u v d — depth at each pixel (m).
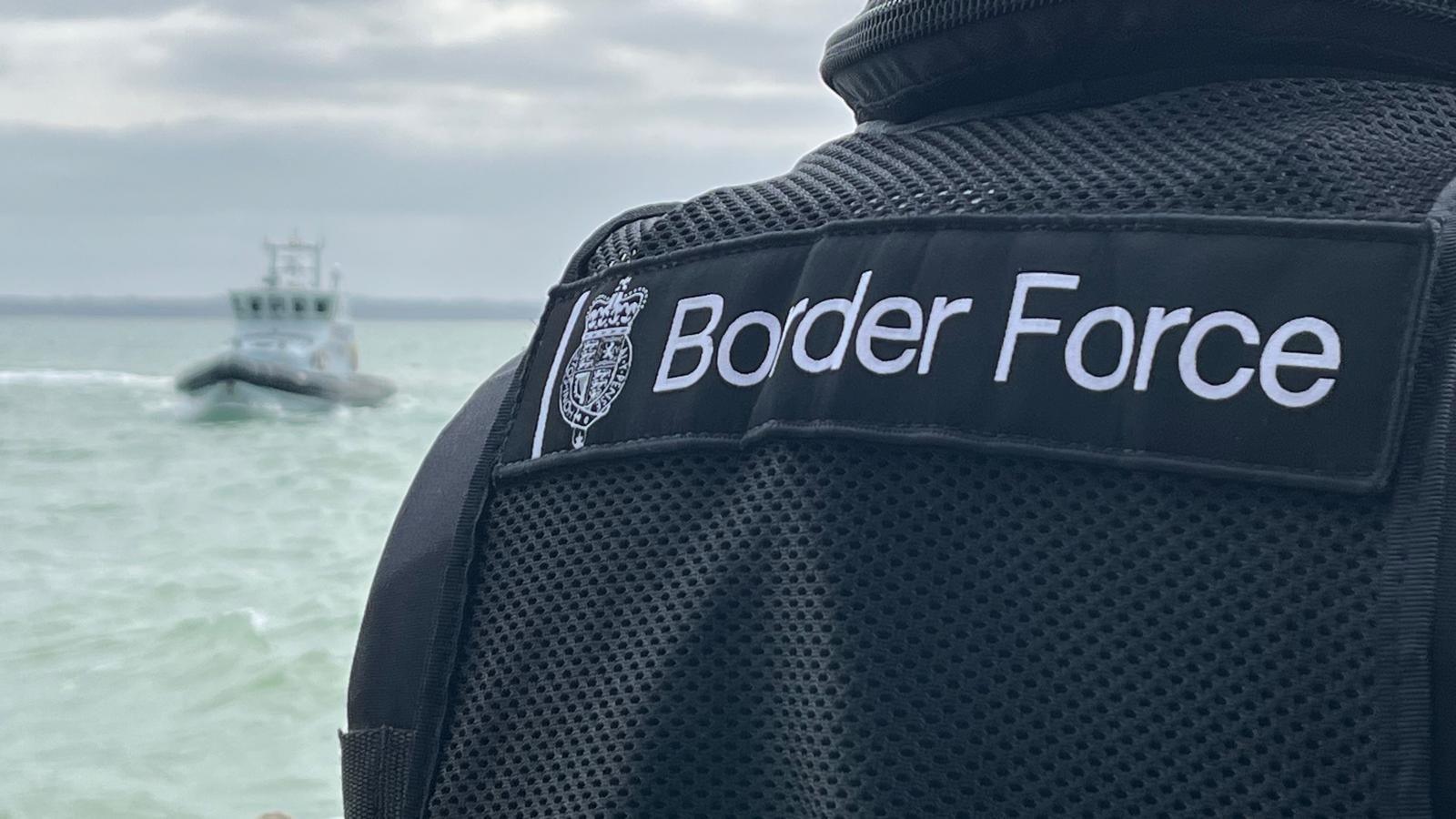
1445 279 0.53
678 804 0.64
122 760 8.90
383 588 0.74
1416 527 0.51
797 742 0.62
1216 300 0.55
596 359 0.69
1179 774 0.54
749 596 0.63
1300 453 0.52
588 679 0.67
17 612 13.75
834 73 0.72
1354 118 0.59
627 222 0.76
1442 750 0.51
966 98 0.66
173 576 15.91
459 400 45.59
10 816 7.75
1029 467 0.57
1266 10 0.60
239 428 36.75
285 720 9.82
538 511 0.70
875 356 0.60
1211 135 0.60
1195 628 0.54
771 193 0.69
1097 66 0.63
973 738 0.57
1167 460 0.54
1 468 28.52
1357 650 0.52
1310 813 0.52
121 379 65.69
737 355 0.65
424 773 0.70
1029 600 0.57
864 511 0.60
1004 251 0.59
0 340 149.00
